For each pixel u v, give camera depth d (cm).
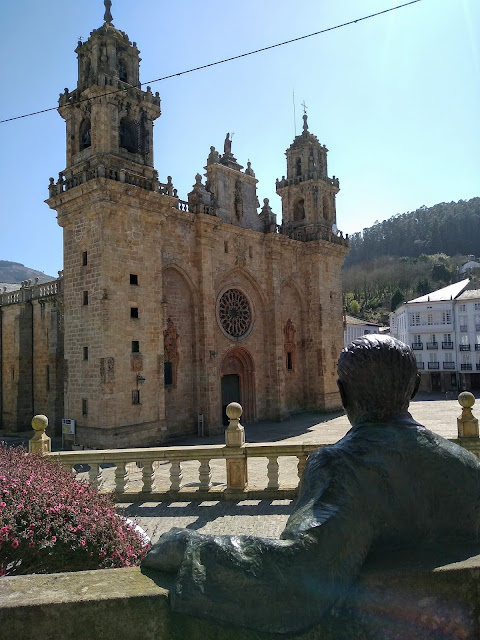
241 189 4734
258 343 4834
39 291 4475
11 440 4022
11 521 659
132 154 3578
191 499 1491
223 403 4575
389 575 276
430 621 274
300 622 253
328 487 293
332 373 5469
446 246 17738
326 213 5775
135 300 3412
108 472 2492
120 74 3691
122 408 3241
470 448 1451
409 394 346
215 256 4369
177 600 264
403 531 303
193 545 286
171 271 4012
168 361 3934
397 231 19225
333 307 5603
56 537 677
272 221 5006
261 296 4878
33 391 4481
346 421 4631
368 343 344
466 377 7838
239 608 253
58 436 4031
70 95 3706
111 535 731
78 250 3412
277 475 1506
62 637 287
